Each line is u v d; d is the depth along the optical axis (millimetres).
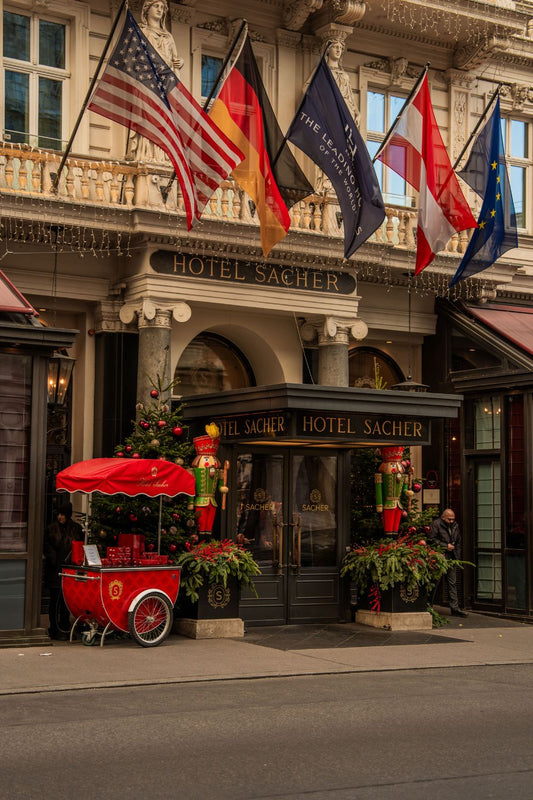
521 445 19703
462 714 10398
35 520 14578
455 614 19516
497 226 19250
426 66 18375
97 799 7250
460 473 20812
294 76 20656
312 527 17469
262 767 8195
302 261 19406
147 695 11250
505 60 23500
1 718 9883
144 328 18234
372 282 21406
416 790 7578
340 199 17641
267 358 20672
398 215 20719
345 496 17688
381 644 15500
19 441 14648
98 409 18672
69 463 18953
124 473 14312
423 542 17547
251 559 16047
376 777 7934
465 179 19469
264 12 20344
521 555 19422
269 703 10828
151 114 15992
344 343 20062
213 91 17125
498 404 20234
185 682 12133
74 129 16547
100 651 14102
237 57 17094
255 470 17125
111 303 18688
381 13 20922
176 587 15031
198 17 19734
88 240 18062
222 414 16766
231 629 15789
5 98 18156
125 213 17609
